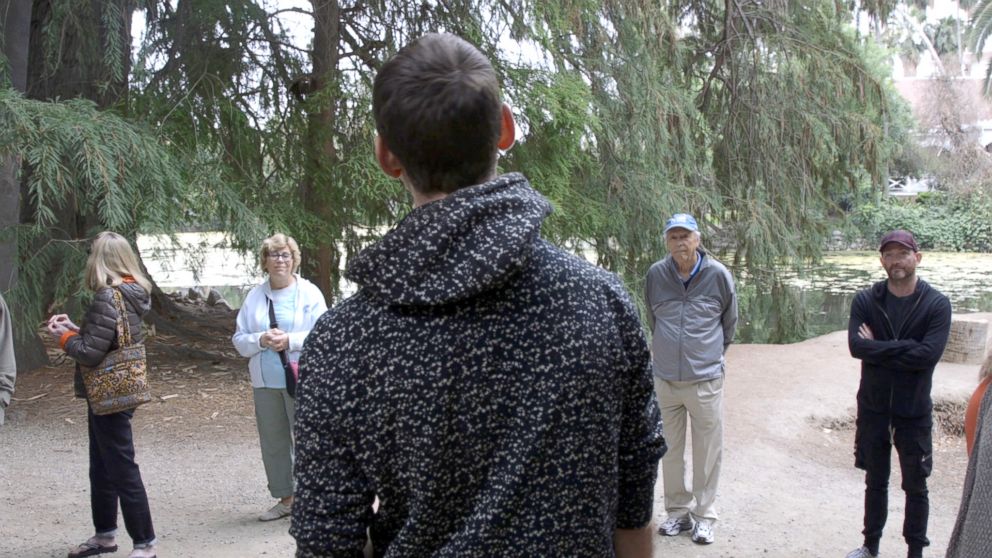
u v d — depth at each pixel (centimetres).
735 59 1205
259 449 659
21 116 618
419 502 117
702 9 1266
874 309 436
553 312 118
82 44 796
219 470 608
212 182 766
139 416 748
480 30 846
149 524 434
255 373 491
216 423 730
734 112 1211
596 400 118
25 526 493
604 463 121
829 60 1202
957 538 246
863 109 1241
